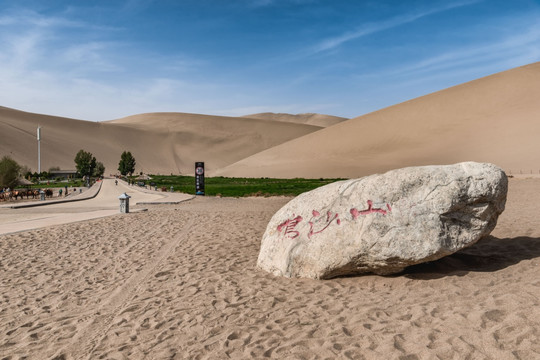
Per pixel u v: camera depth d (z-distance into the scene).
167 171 149.88
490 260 7.36
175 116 194.88
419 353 4.00
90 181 83.38
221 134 180.00
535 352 3.77
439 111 93.50
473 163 6.54
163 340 4.88
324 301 5.83
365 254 6.45
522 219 11.95
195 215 18.20
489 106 87.69
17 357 4.65
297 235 7.27
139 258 9.51
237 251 9.94
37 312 6.13
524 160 60.59
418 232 6.25
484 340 4.10
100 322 5.62
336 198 7.08
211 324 5.28
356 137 95.06
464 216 6.38
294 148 101.69
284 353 4.30
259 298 6.18
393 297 5.72
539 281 5.59
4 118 147.50
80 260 9.38
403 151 79.94
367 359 4.04
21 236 12.45
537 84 88.88
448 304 5.17
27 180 84.81
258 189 41.84
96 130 162.62
